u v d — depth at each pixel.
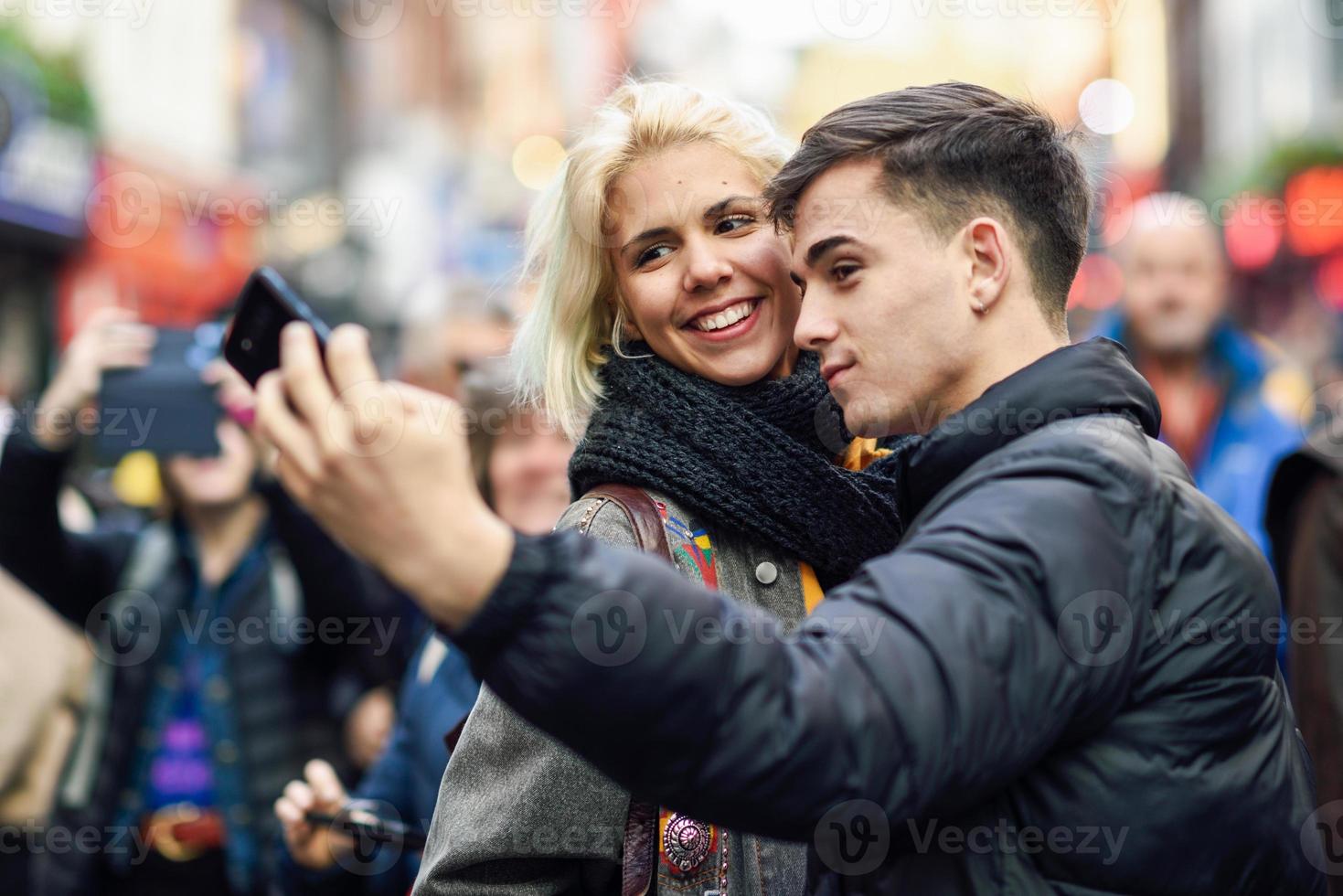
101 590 2.76
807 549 1.54
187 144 11.71
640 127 1.61
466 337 3.25
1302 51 12.41
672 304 1.60
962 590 0.98
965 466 1.14
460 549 0.89
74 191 9.09
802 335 1.25
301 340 0.90
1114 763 1.05
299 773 2.64
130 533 2.82
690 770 0.92
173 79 11.52
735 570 1.55
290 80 14.72
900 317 1.21
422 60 18.28
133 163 10.20
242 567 2.71
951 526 1.03
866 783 0.93
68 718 2.59
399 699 2.72
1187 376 3.57
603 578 0.92
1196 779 1.05
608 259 1.66
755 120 1.67
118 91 10.23
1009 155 1.22
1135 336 3.61
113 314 2.73
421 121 16.95
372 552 0.89
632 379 1.60
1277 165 9.22
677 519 1.52
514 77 19.12
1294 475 2.26
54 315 9.26
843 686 0.94
